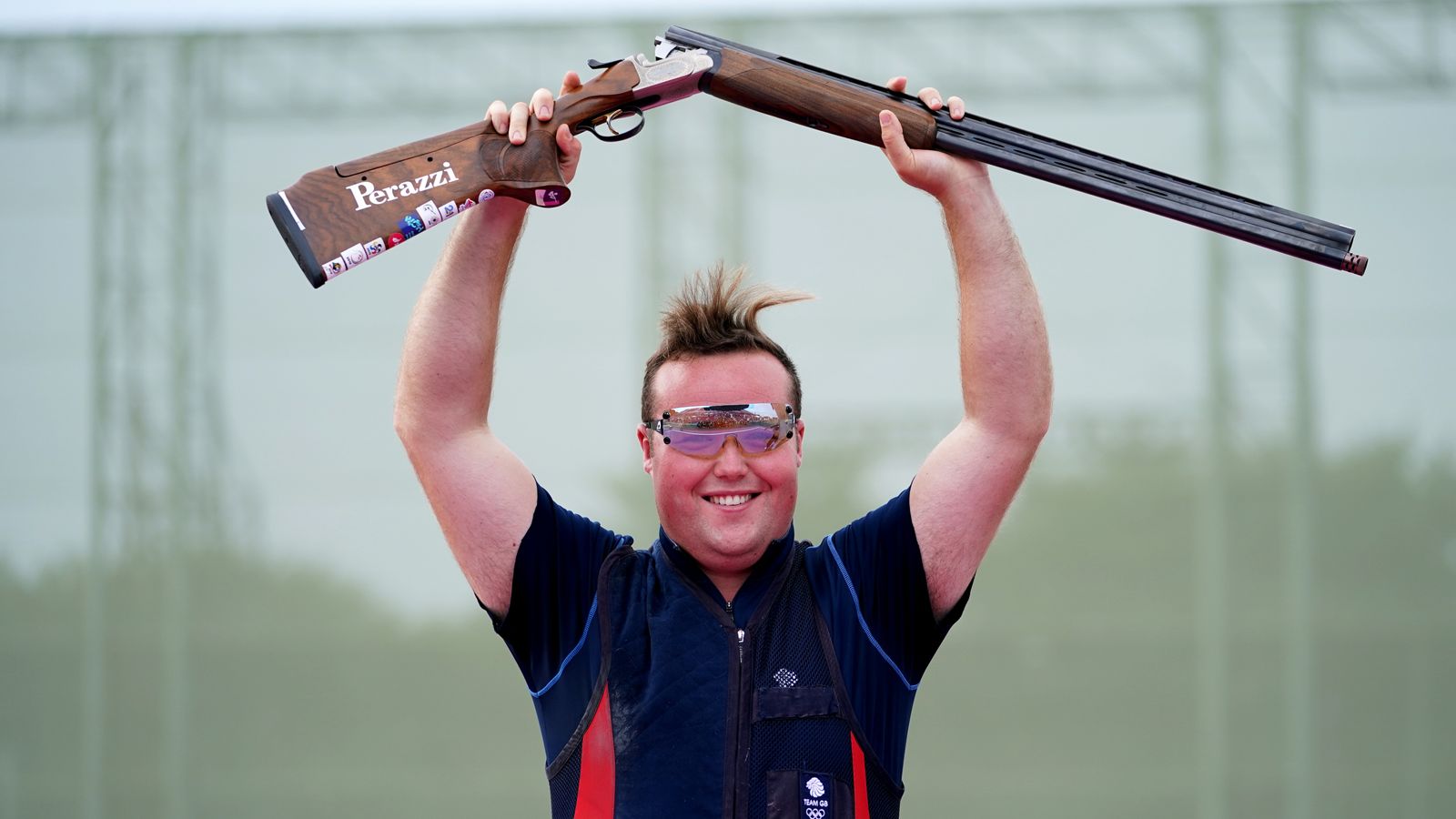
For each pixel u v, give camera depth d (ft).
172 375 123.85
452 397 30.01
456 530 30.19
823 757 28.43
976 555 30.17
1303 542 117.50
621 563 30.66
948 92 120.67
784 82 29.66
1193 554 118.11
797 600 30.04
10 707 122.31
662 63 29.63
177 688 121.60
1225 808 116.37
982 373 29.55
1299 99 119.24
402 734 119.75
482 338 30.04
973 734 118.11
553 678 29.86
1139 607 118.21
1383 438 117.60
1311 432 118.11
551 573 30.25
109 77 125.80
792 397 30.60
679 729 28.53
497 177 28.27
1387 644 116.57
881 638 29.63
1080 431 119.75
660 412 29.91
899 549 29.84
